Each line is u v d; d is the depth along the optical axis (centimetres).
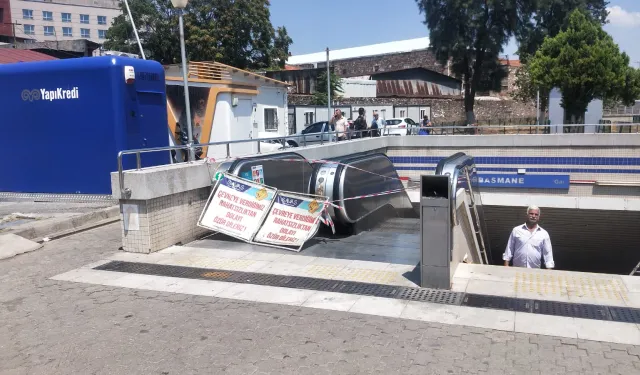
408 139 1745
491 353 425
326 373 402
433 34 3694
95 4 9544
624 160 1509
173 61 3238
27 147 1027
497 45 3588
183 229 800
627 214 1522
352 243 838
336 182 892
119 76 953
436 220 565
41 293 589
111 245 784
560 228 1695
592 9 4084
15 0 8669
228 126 1539
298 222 807
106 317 519
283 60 3594
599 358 412
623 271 1844
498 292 557
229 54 3225
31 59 1773
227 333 477
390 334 465
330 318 504
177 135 1396
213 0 3133
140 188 717
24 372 416
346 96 4062
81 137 984
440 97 4750
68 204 1012
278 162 953
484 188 1670
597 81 2512
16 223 851
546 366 403
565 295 541
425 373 398
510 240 770
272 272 650
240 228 801
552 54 2650
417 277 617
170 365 421
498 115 4784
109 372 413
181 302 554
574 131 2045
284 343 454
